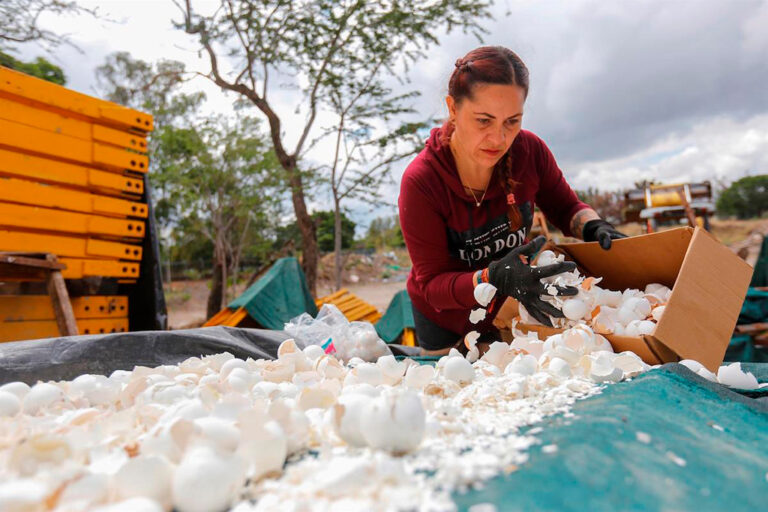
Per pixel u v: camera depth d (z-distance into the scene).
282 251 17.98
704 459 0.90
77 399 1.45
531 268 1.89
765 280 5.99
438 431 1.07
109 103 4.36
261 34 10.22
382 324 7.29
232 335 2.73
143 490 0.79
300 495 0.78
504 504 0.72
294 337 2.86
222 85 10.77
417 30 10.10
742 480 0.84
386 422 0.94
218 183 14.70
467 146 2.14
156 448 0.95
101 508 0.72
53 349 2.16
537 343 1.90
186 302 24.05
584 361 1.60
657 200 8.07
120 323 4.65
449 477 0.82
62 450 0.93
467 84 2.03
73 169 4.20
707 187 8.02
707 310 1.82
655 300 2.02
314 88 10.72
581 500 0.73
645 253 2.19
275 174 14.24
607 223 2.48
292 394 1.53
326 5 10.01
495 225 2.44
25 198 3.90
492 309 2.27
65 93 4.04
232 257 17.36
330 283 25.41
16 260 3.54
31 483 0.75
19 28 7.24
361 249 33.03
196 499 0.78
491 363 1.94
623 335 1.85
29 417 1.23
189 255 30.02
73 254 4.26
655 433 0.98
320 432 1.12
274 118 11.09
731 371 1.61
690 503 0.74
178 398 1.45
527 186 2.50
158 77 12.18
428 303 2.55
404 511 0.71
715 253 1.92
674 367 1.52
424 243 2.42
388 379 1.73
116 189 4.51
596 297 2.01
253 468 0.90
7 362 2.04
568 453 0.86
